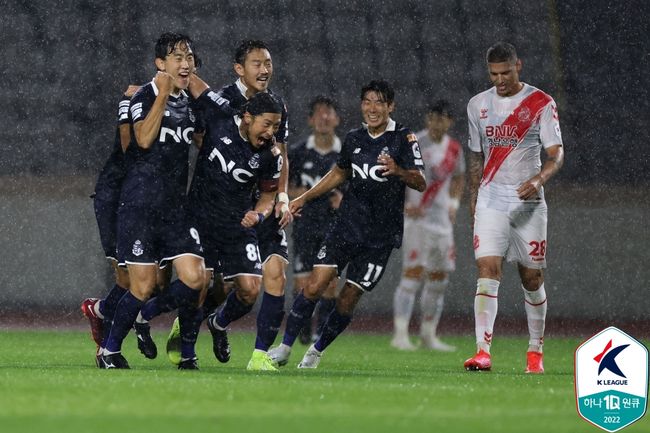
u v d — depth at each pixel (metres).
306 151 39.88
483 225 29.89
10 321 50.91
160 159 25.94
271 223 28.83
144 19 66.81
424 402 19.48
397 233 29.92
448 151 42.56
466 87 67.12
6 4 65.56
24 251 54.75
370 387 22.02
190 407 17.89
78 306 54.91
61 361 31.39
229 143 26.89
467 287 55.22
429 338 41.75
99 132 63.56
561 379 26.19
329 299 41.06
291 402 18.94
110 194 28.12
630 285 55.41
